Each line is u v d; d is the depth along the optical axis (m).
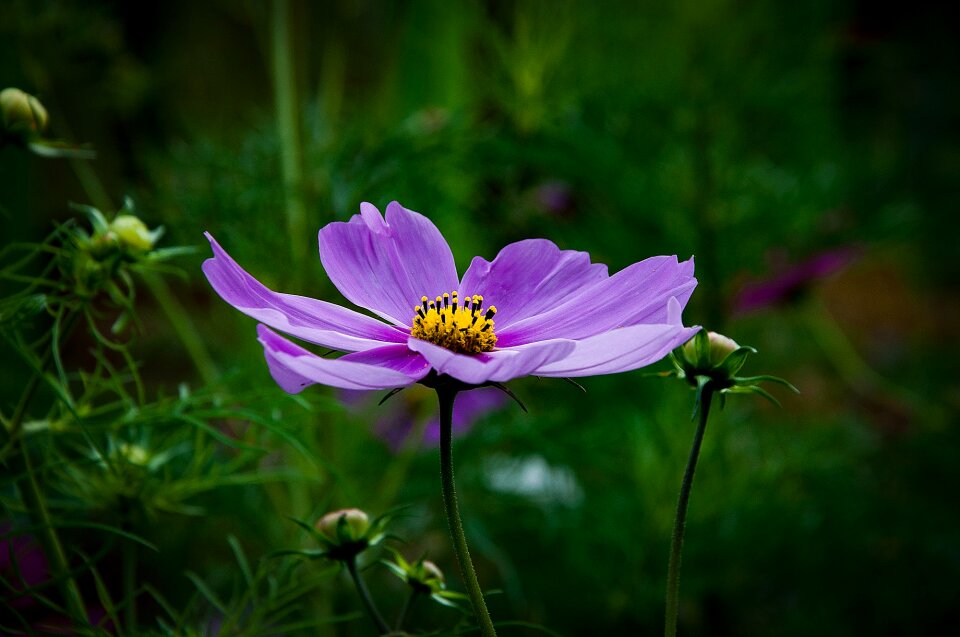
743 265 0.72
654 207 0.71
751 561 0.67
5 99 0.41
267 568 0.45
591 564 0.65
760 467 0.69
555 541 0.68
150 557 0.58
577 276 0.40
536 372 0.35
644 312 0.37
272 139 0.61
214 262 0.35
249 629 0.44
